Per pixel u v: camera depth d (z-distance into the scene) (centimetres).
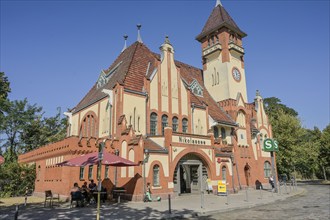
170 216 1526
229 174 3180
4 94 4231
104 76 3669
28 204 2166
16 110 4694
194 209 1800
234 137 3784
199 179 2911
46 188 2844
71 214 1582
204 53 4650
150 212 1670
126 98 2823
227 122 3753
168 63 3297
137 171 2312
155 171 2453
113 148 2586
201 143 2900
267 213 1686
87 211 1708
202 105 3569
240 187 3572
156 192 2384
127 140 2492
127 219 1430
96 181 2533
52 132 5062
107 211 1712
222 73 4334
